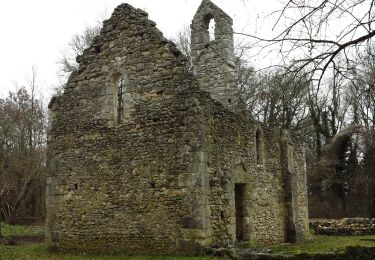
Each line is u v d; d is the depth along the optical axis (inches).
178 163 555.8
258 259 497.4
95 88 644.7
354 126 1284.4
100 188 615.8
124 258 545.0
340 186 1338.6
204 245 524.1
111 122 624.7
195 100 557.0
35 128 1353.3
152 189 570.3
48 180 663.1
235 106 730.2
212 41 764.0
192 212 536.1
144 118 590.9
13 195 1338.6
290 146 800.3
